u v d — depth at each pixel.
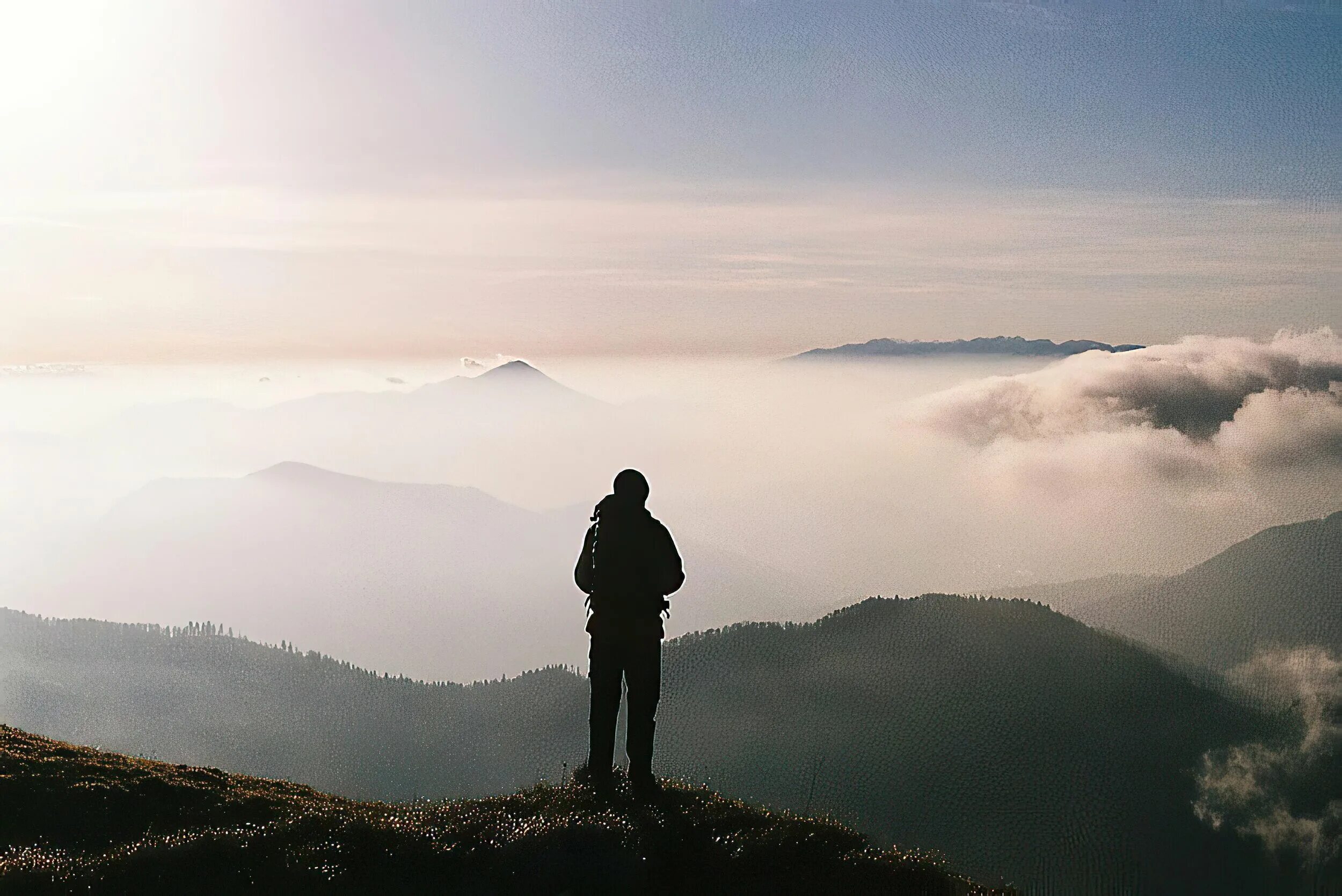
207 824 15.63
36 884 10.83
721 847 12.12
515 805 13.84
